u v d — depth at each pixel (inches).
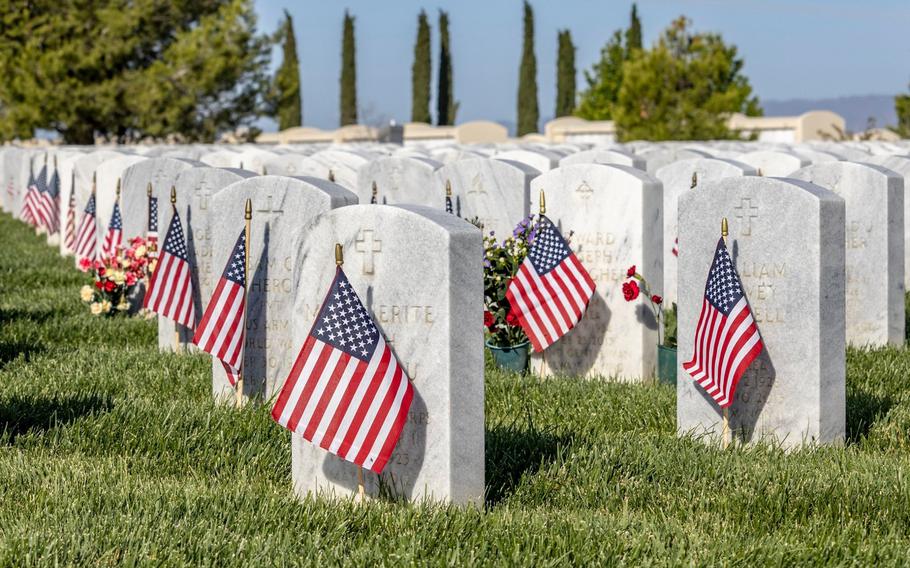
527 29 2748.5
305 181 331.9
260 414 312.0
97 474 263.0
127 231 502.3
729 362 294.8
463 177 454.0
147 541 218.4
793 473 263.6
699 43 1528.1
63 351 417.1
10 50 1702.8
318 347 240.5
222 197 340.5
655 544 218.5
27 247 760.3
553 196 399.9
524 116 2775.6
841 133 1701.5
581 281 380.5
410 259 243.1
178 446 289.7
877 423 315.3
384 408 238.4
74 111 1699.1
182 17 1800.0
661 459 277.1
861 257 415.8
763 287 301.4
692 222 309.7
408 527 229.9
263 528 229.1
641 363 389.7
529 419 316.8
